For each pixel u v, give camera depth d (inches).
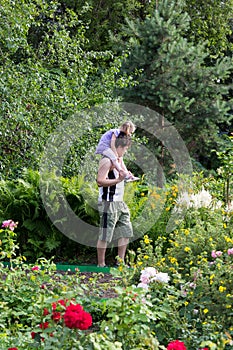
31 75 524.1
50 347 199.2
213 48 974.4
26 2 535.8
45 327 211.9
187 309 271.7
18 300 296.5
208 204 487.5
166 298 262.8
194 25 946.7
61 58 568.1
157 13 768.3
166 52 767.1
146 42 768.3
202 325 259.3
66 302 215.3
